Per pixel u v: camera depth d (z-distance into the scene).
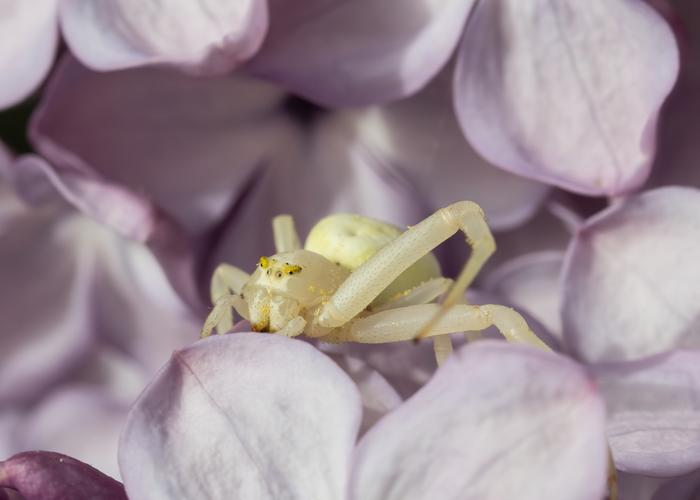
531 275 0.08
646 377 0.07
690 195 0.08
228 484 0.07
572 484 0.06
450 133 0.08
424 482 0.06
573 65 0.08
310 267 0.07
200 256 0.08
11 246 0.09
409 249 0.07
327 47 0.08
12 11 0.08
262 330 0.07
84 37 0.07
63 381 0.09
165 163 0.08
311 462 0.07
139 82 0.08
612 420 0.07
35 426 0.09
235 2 0.08
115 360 0.09
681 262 0.08
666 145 0.08
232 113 0.08
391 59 0.08
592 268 0.08
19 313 0.09
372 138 0.09
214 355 0.07
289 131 0.09
